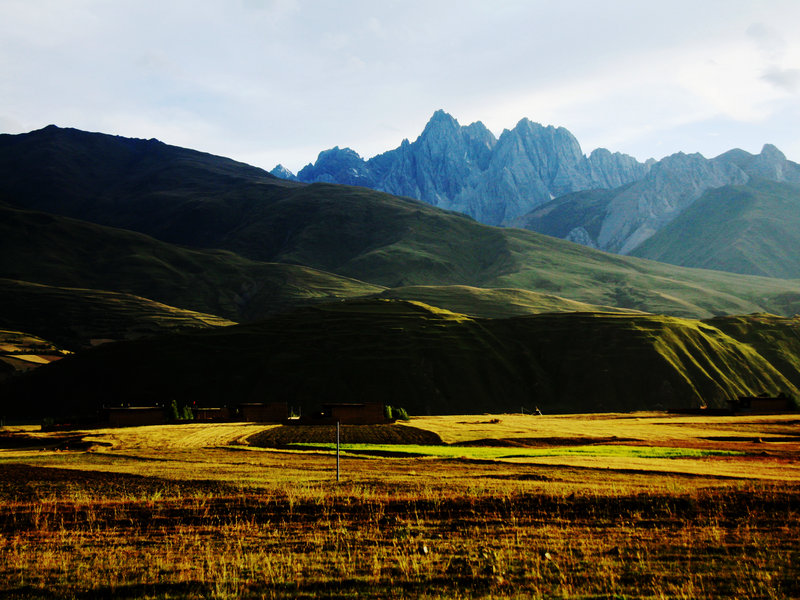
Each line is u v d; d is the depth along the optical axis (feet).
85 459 235.20
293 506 126.00
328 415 406.62
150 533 108.58
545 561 88.69
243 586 79.92
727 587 78.54
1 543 102.22
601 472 179.32
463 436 320.29
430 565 87.35
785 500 125.18
